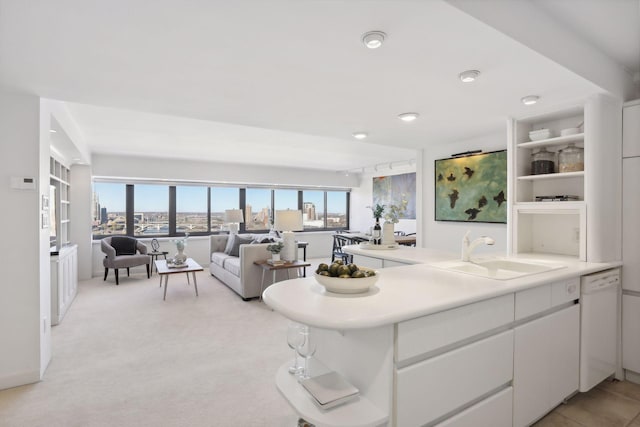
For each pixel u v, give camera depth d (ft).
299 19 4.68
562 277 6.57
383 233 11.88
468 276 6.50
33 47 5.49
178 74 6.59
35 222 7.95
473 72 6.40
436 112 9.10
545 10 5.78
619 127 8.18
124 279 19.89
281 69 6.35
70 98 8.05
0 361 7.63
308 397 4.69
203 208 25.84
